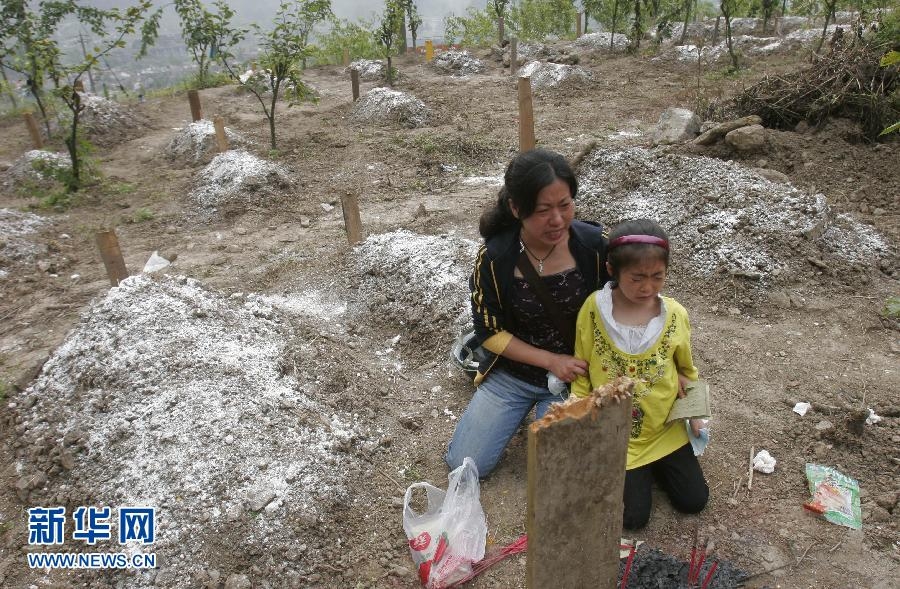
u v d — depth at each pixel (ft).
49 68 28.09
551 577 6.36
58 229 22.84
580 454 5.82
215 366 11.44
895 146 20.89
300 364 12.49
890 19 23.18
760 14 52.95
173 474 9.59
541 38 66.95
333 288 16.67
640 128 30.35
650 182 18.66
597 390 5.76
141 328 12.51
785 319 13.69
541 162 7.58
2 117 42.73
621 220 17.70
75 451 10.50
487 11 67.21
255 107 42.98
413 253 16.12
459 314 13.67
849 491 9.30
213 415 10.36
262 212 23.26
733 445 10.43
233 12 43.86
